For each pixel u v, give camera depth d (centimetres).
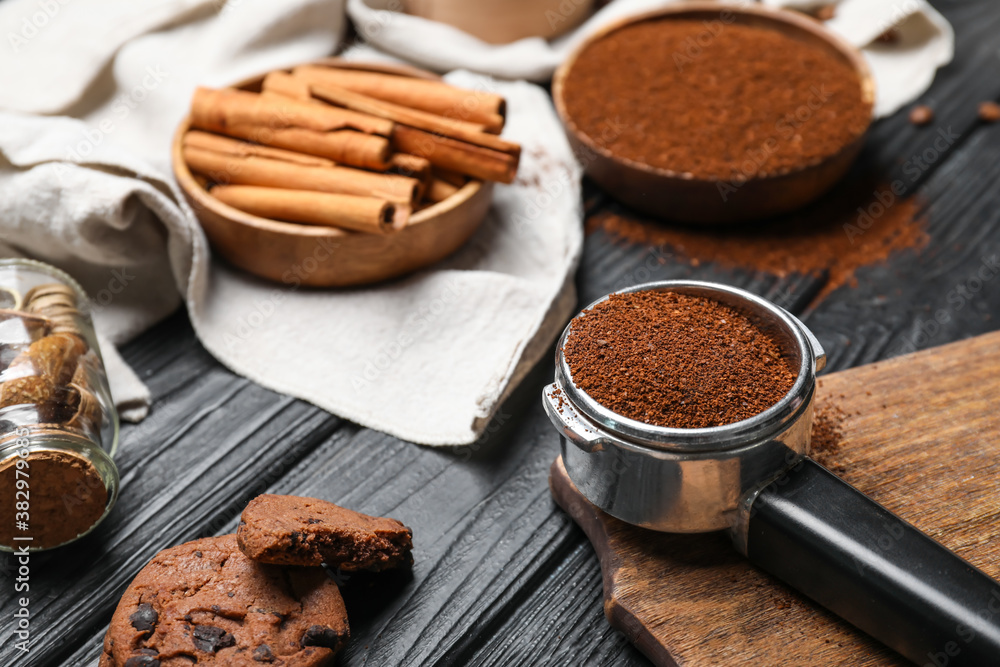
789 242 59
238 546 46
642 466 45
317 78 58
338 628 46
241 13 63
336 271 55
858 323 56
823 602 45
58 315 51
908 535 44
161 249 57
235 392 54
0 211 54
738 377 46
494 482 51
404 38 65
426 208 56
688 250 59
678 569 47
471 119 57
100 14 63
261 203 55
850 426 50
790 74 61
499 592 48
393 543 48
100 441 49
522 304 55
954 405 50
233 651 45
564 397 46
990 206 60
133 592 46
